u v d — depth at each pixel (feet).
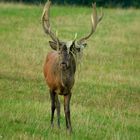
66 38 261.03
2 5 378.53
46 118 119.55
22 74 171.53
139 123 122.11
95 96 147.84
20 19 323.98
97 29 300.40
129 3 474.90
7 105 128.06
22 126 110.73
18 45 228.22
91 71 184.44
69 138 103.86
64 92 109.19
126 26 326.03
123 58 215.92
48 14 113.50
